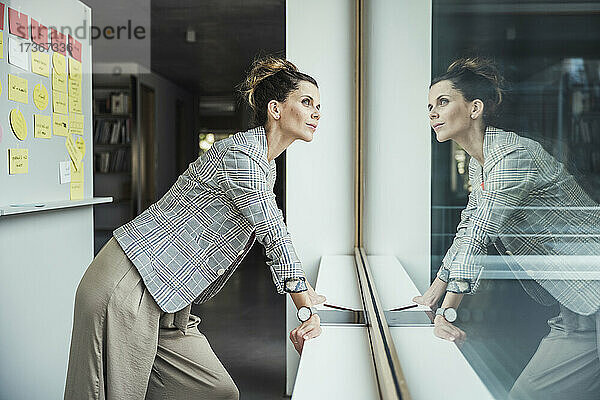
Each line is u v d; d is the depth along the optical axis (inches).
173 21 335.9
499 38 16.8
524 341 15.1
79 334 84.3
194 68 423.8
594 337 11.3
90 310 83.0
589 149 11.0
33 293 110.0
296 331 71.7
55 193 122.2
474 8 19.9
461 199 22.7
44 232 115.0
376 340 56.5
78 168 134.5
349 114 138.1
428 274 30.1
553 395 13.2
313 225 138.7
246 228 86.4
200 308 248.7
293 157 138.7
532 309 14.6
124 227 86.1
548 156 13.3
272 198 83.7
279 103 109.8
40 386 113.6
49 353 117.3
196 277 85.0
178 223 85.6
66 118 128.0
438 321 26.2
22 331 106.0
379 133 67.1
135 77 373.7
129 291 83.0
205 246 85.4
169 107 443.2
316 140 138.5
